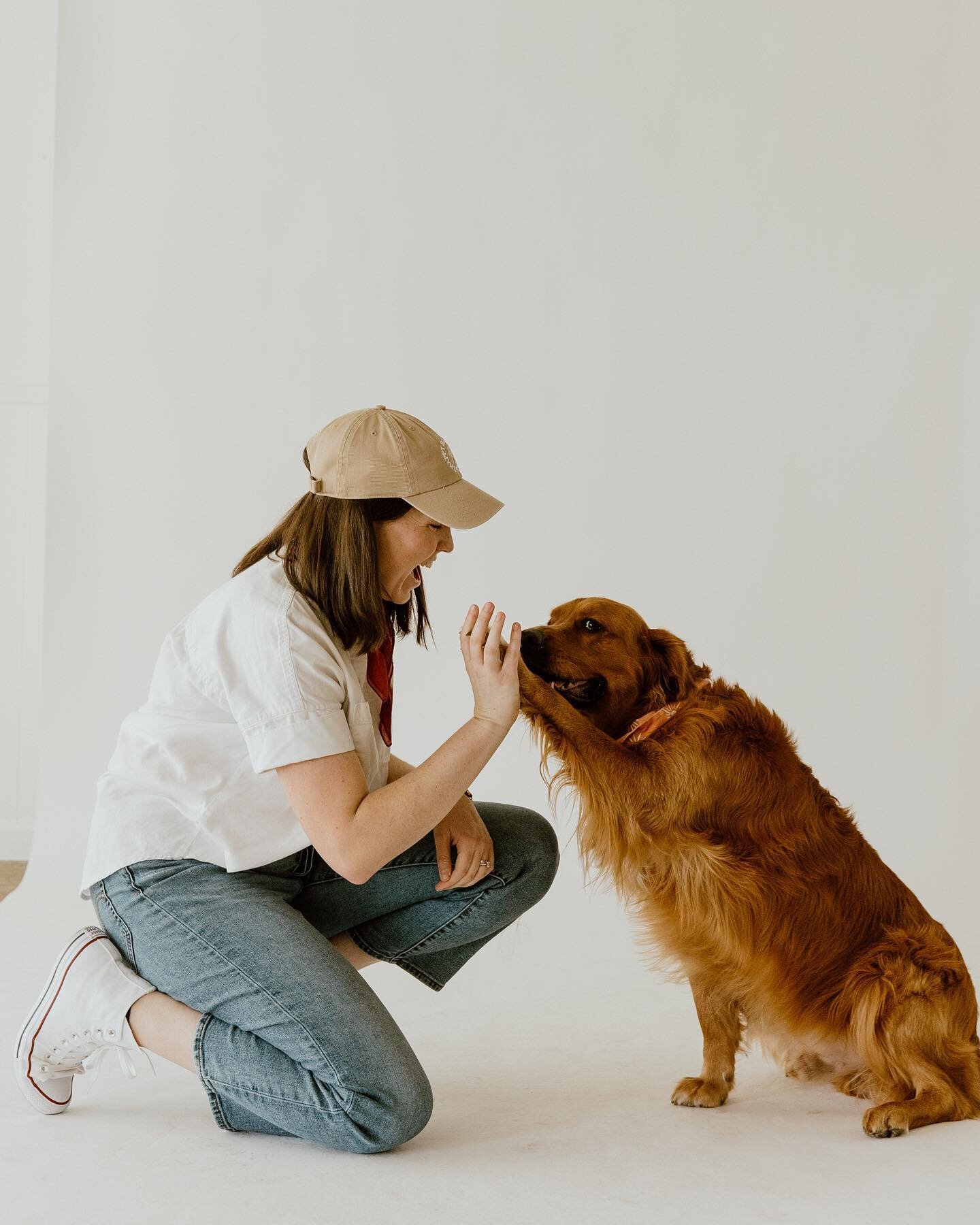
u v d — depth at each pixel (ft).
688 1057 7.59
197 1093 6.60
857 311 12.64
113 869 5.81
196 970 5.60
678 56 12.92
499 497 12.99
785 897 6.69
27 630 15.24
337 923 6.54
